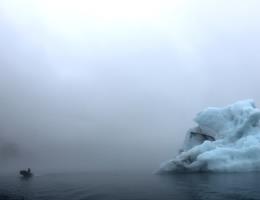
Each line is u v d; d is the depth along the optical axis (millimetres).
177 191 22438
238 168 35219
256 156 35531
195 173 37219
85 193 23188
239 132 39031
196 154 38219
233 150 36469
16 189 28219
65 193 23734
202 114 43656
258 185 23781
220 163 35875
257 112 38219
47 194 23516
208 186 24359
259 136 37625
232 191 21188
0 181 39531
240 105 42000
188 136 45688
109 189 25375
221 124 41469
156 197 20016
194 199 18719
